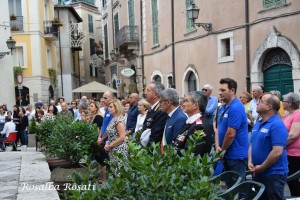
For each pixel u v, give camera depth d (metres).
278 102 4.56
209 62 15.52
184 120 4.85
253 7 12.95
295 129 5.68
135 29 24.05
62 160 7.75
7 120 15.81
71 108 15.01
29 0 26.31
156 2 20.53
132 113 7.95
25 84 26.42
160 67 20.58
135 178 2.62
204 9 15.59
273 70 12.52
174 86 18.66
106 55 35.88
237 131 5.15
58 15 35.12
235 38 13.91
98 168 3.25
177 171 2.59
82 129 6.90
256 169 4.56
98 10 46.56
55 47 31.88
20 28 26.27
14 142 14.66
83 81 41.28
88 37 43.62
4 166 7.79
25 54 26.39
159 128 5.37
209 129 4.41
